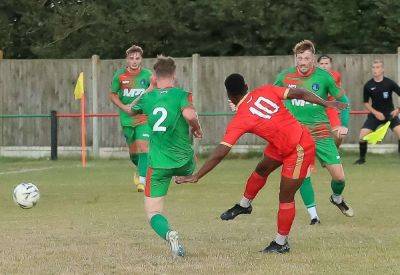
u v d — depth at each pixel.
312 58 18.92
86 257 14.64
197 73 39.06
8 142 40.47
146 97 14.77
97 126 39.66
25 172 32.16
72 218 19.70
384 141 37.88
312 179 28.28
